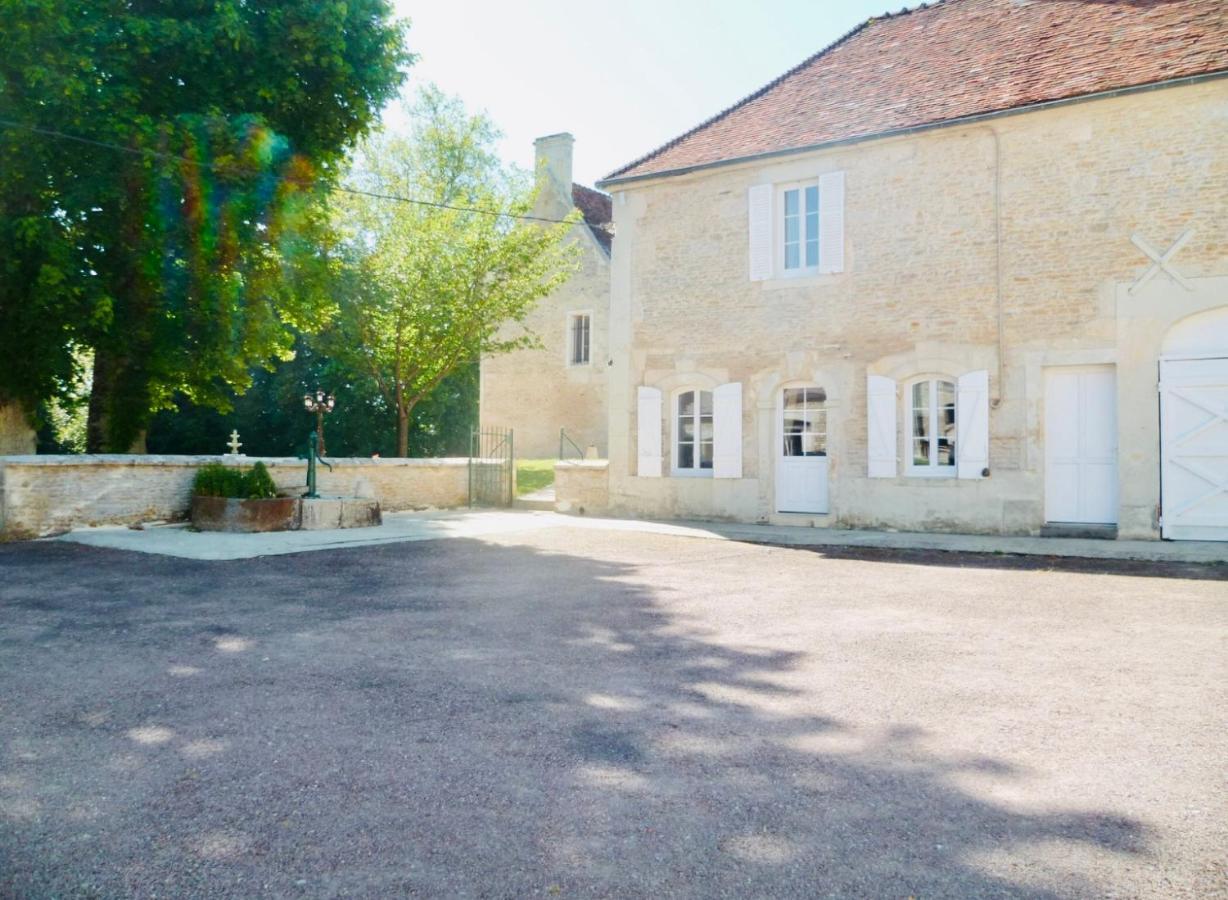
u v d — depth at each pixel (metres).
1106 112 12.39
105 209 13.86
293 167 15.41
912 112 14.19
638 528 14.55
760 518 15.28
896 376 13.98
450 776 3.71
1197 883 2.83
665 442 16.42
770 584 9.02
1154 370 12.05
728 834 3.18
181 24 13.18
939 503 13.57
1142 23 13.50
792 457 15.27
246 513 13.12
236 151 13.80
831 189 14.64
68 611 7.23
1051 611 7.52
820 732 4.31
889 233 14.12
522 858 2.99
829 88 16.47
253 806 3.38
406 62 16.41
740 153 15.57
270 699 4.79
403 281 22.33
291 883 2.81
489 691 4.99
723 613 7.41
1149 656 5.87
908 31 17.05
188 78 14.03
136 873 2.87
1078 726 4.41
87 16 12.73
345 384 33.94
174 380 16.25
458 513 17.91
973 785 3.65
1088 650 6.05
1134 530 12.12
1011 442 13.03
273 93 14.11
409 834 3.16
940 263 13.65
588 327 28.55
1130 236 12.20
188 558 10.38
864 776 3.74
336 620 6.98
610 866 2.94
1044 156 12.85
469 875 2.87
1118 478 12.27
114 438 15.84
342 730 4.28
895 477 13.98
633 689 5.06
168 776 3.68
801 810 3.39
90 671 5.34
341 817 3.29
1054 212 12.76
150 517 13.61
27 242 12.70
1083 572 9.87
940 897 2.75
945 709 4.69
